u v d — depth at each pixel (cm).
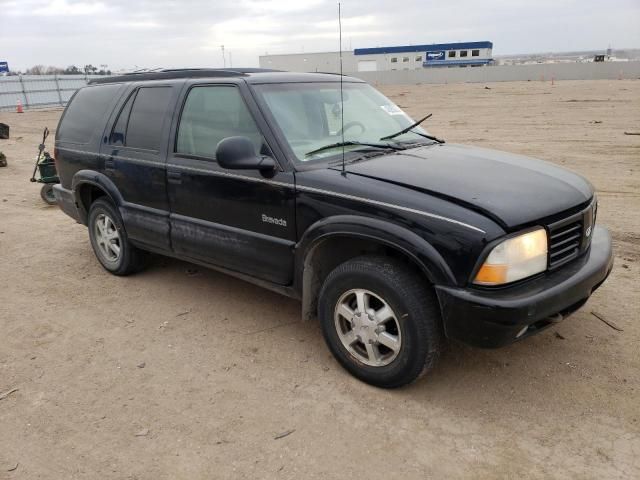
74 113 559
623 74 4762
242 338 411
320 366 370
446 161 369
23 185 1039
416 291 308
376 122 436
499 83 4612
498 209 294
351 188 328
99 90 536
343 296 342
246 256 394
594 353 372
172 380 358
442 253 293
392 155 383
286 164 361
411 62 7619
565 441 291
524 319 284
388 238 308
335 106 423
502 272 287
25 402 338
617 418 307
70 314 459
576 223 329
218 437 302
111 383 357
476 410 318
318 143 385
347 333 349
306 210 347
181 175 425
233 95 400
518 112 2058
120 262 524
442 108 2377
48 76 3841
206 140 414
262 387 348
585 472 269
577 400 324
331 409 323
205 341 408
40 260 596
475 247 285
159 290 502
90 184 525
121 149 483
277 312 452
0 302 487
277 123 377
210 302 474
